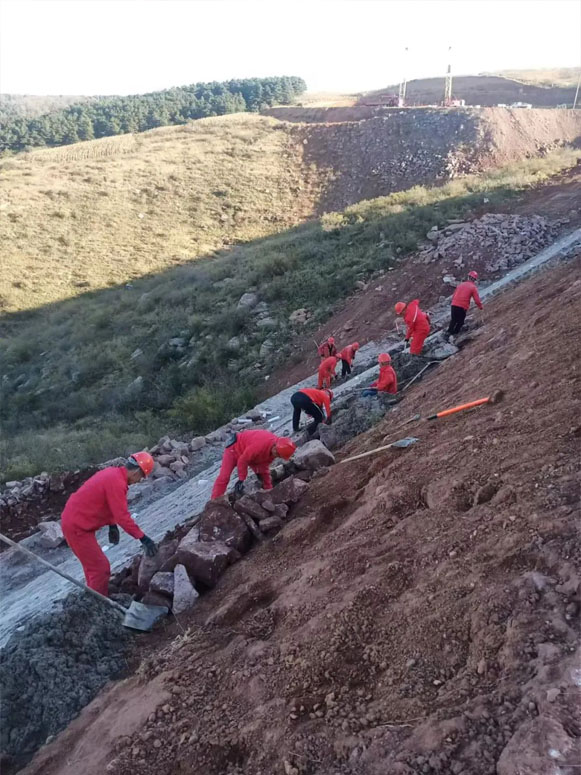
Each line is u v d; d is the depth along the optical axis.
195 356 18.86
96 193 37.38
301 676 3.60
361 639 3.69
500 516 4.04
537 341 7.38
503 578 3.50
